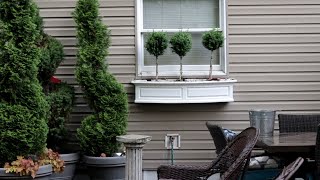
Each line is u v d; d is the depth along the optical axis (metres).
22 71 5.05
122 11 6.16
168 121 6.17
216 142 5.13
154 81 6.03
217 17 6.22
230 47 6.16
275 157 5.26
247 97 6.17
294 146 4.67
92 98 5.82
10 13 5.07
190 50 6.16
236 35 6.16
